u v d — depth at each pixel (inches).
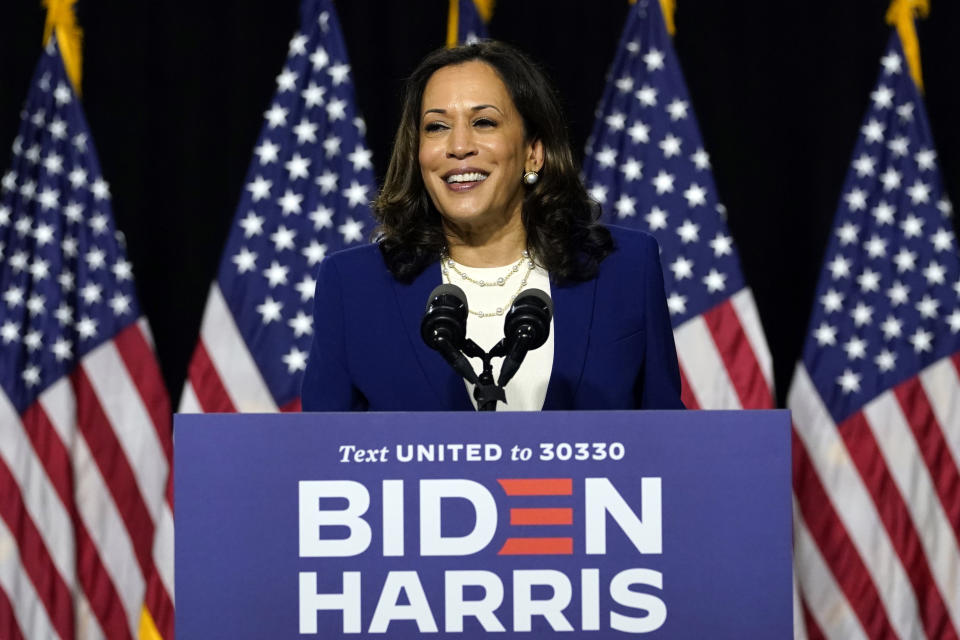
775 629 198.4
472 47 303.7
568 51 622.2
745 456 200.4
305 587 199.0
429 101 297.4
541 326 237.6
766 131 618.5
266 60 619.8
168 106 620.4
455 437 200.5
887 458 585.6
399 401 287.6
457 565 199.6
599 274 297.6
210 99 620.4
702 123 620.1
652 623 199.3
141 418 593.9
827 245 607.8
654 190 597.6
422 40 618.2
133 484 591.5
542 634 199.3
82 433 590.2
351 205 594.6
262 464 199.9
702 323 589.0
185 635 197.8
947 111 620.7
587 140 617.9
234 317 591.5
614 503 200.1
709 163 604.1
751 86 620.1
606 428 200.8
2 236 587.8
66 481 578.9
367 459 200.1
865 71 619.2
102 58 617.6
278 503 199.6
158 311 612.7
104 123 615.2
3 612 567.8
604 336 291.0
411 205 306.2
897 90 607.5
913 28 607.8
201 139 617.9
